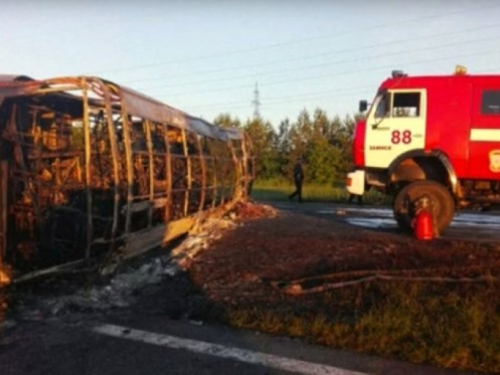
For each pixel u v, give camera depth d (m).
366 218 14.27
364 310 5.62
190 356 4.48
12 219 6.78
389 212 16.31
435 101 10.42
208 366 4.28
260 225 12.36
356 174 11.06
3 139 6.71
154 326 5.25
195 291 6.53
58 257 6.95
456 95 10.32
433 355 4.41
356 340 4.77
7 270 5.84
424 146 10.48
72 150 8.27
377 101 10.90
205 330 5.14
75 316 5.53
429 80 10.53
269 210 15.44
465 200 10.56
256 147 43.09
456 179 10.30
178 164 10.01
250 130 44.78
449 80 10.41
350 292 6.25
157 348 4.66
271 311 5.62
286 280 6.94
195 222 10.95
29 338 4.87
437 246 9.06
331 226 12.23
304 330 5.04
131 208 7.00
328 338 4.84
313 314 5.54
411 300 5.69
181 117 10.38
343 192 26.81
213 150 13.23
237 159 15.38
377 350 4.61
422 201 10.37
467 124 10.22
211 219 12.39
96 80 6.52
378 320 5.10
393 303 5.69
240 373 4.14
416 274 6.99
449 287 6.40
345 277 6.92
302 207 18.70
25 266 6.51
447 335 4.75
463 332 4.79
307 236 10.32
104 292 6.30
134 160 7.96
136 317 5.53
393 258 8.09
